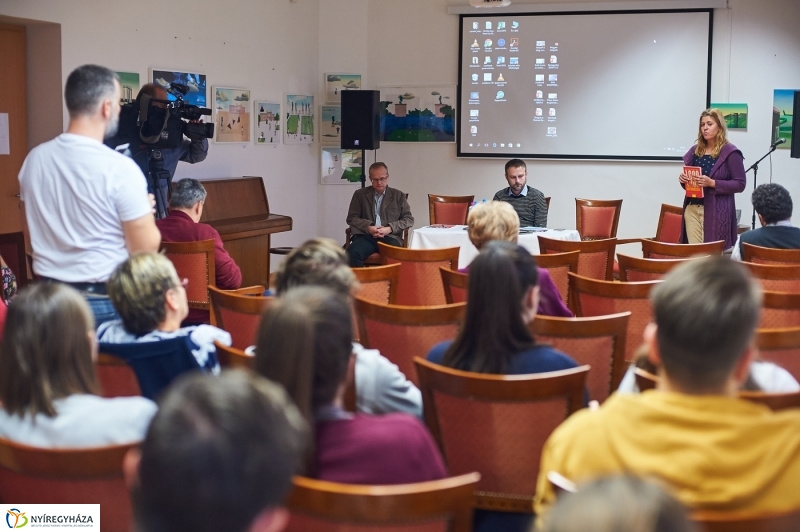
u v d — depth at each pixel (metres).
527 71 8.81
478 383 2.00
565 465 1.37
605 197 8.80
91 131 2.96
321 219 9.27
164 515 0.81
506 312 2.19
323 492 1.34
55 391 1.73
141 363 2.27
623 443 1.31
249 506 0.82
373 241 7.70
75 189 2.93
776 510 1.24
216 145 7.68
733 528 1.17
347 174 9.25
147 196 3.04
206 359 2.35
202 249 4.46
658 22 8.44
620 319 2.62
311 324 1.56
